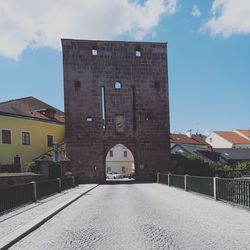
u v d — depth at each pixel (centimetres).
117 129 5069
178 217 1486
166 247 942
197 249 916
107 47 5141
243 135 10100
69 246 990
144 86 5175
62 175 4403
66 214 1669
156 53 5244
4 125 4634
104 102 5084
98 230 1225
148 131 5122
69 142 4953
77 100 5022
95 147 4988
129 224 1325
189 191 2881
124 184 4441
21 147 4862
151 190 3175
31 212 1648
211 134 10012
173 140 8206
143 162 5078
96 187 3897
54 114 5712
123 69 5150
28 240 1094
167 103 5203
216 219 1420
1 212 1559
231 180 1881
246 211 1648
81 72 5062
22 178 3159
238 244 972
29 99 5975
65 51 5050
